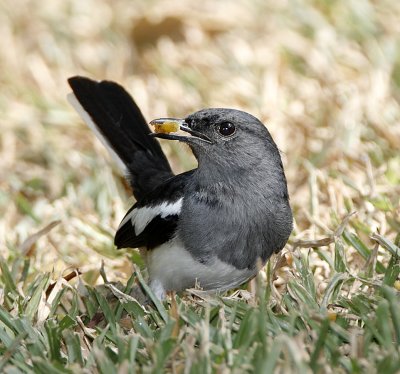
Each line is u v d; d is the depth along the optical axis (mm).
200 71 16969
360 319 8656
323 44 16984
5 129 15914
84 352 8586
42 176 14727
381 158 13461
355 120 14422
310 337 8227
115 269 11555
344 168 13219
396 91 15742
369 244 11055
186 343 7844
